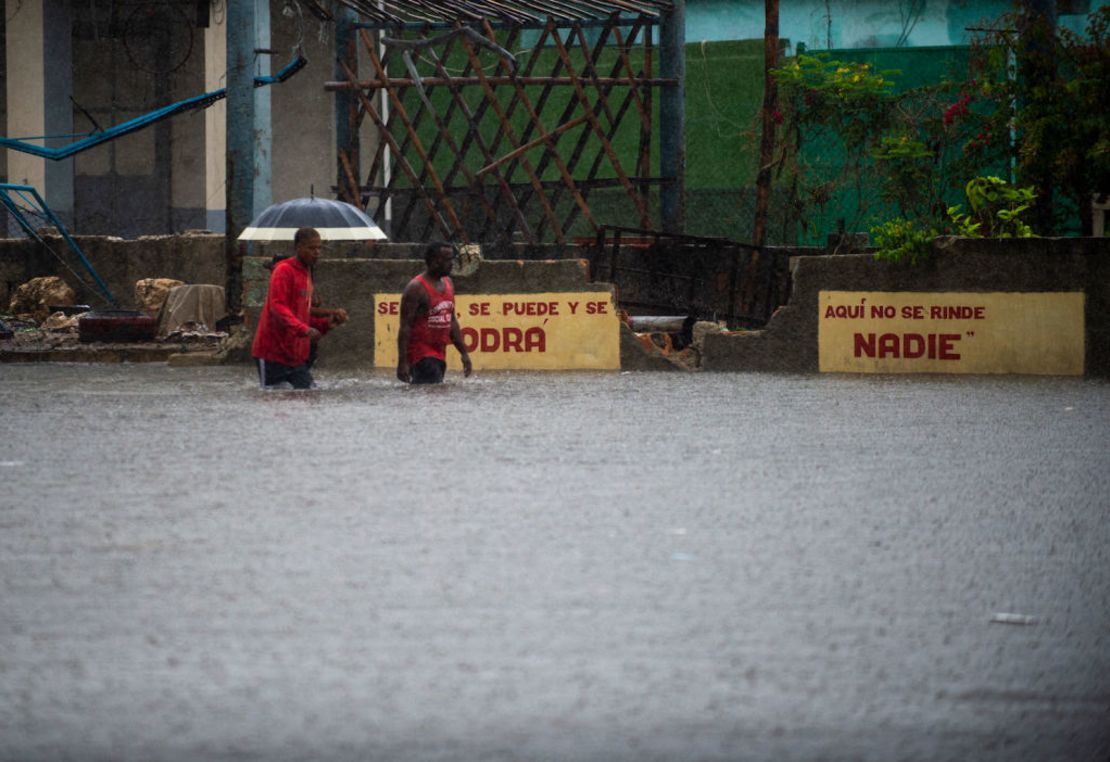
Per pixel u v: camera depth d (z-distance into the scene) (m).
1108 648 12.06
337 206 40.31
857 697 10.82
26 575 14.24
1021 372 37.50
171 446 23.09
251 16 44.00
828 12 62.97
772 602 13.34
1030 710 10.59
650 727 10.19
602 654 11.77
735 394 31.80
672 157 51.50
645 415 27.64
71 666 11.47
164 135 74.94
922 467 21.20
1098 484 19.78
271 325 32.72
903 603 13.38
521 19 50.97
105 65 74.69
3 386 33.81
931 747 9.88
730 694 10.85
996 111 45.06
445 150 64.56
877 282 37.88
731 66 60.91
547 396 31.27
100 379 35.88
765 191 47.94
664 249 45.16
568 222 51.12
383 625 12.53
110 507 17.70
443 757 9.62
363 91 49.56
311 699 10.73
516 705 10.60
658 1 50.53
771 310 44.50
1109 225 50.12
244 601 13.29
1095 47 41.44
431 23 51.84
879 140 47.94
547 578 14.15
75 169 75.62
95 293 51.94
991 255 37.47
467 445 23.22
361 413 27.81
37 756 9.65
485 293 39.22
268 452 22.39
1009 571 14.66
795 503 18.19
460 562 14.77
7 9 66.69
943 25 66.56
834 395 31.69
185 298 46.47
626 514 17.36
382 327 39.81
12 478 19.88
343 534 16.11
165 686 11.01
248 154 44.19
